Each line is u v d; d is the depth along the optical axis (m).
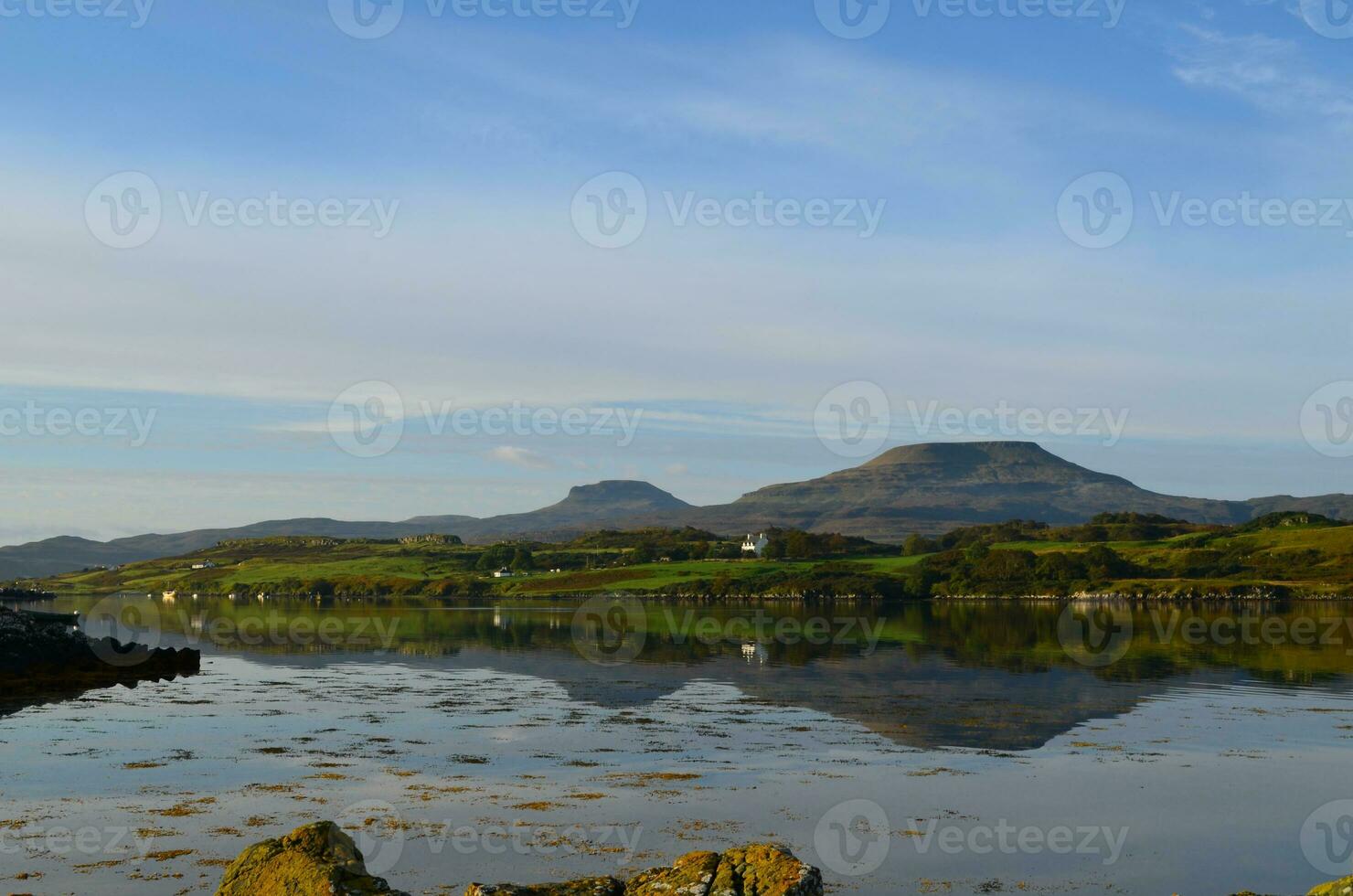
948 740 34.69
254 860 16.61
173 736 34.94
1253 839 23.19
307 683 51.78
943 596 193.00
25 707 42.53
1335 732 36.25
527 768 29.70
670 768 29.83
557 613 145.25
